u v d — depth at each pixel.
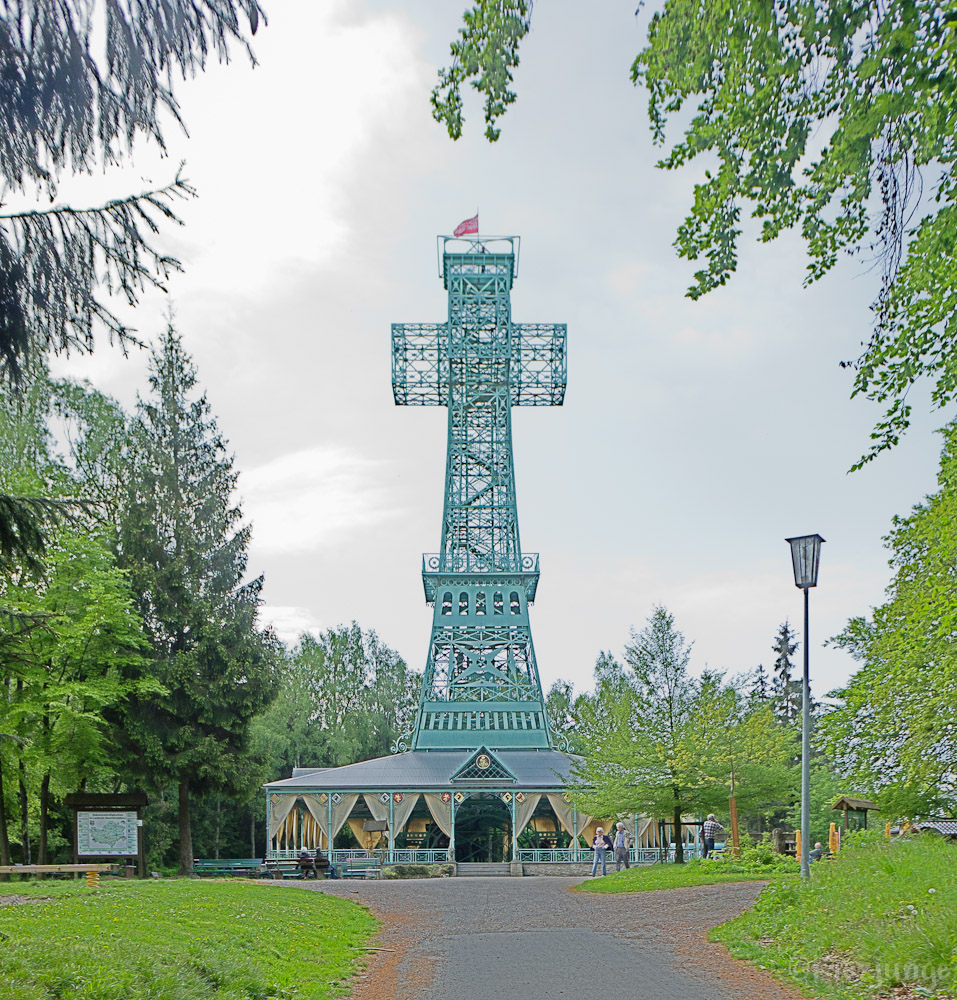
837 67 10.07
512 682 61.50
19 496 9.67
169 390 43.88
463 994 13.69
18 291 8.60
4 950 12.00
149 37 8.28
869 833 29.14
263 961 15.73
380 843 58.47
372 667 101.25
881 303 11.16
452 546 66.44
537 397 71.81
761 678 86.25
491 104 11.45
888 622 21.75
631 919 21.53
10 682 32.75
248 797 41.81
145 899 20.80
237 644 41.25
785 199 11.13
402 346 70.50
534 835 60.44
